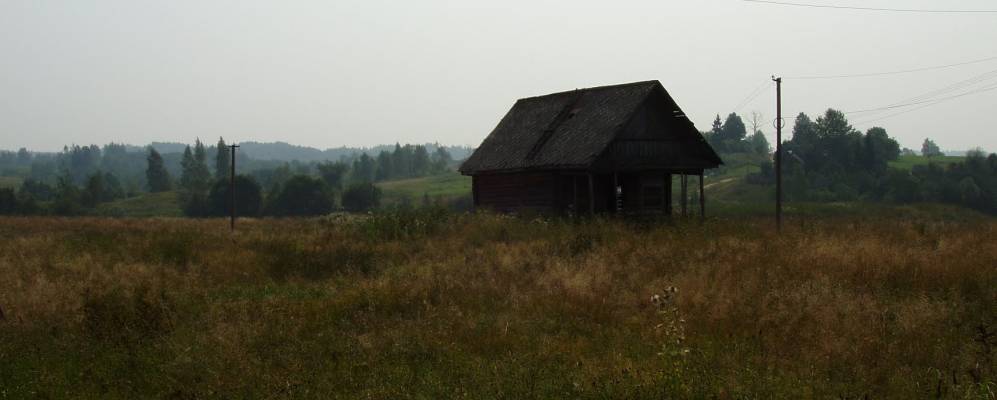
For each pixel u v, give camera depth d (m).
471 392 7.92
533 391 7.77
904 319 10.43
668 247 18.67
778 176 29.86
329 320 11.77
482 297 13.26
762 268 14.64
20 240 25.78
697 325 10.75
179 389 8.44
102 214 104.81
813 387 7.68
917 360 8.81
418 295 13.23
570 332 10.91
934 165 86.75
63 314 12.50
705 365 8.34
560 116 33.53
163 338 10.56
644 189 32.19
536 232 24.61
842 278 13.47
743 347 9.37
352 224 29.22
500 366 8.75
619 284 14.07
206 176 152.38
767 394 7.48
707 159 32.59
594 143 29.30
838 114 106.50
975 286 12.83
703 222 27.94
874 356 8.89
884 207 63.50
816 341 9.47
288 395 8.07
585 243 19.95
